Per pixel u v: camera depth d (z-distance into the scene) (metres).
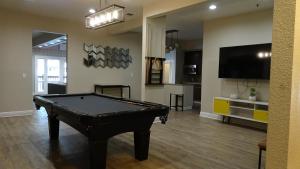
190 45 9.51
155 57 5.38
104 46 7.50
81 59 7.03
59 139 3.93
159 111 2.97
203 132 4.64
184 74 9.77
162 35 5.50
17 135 4.12
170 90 7.62
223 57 5.64
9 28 5.68
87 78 7.18
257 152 3.52
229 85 5.74
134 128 2.91
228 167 2.96
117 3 4.86
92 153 2.58
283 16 0.71
